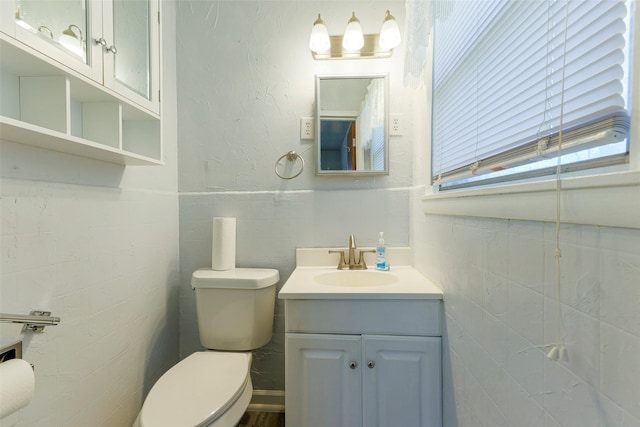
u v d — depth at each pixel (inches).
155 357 55.0
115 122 38.7
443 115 45.3
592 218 17.7
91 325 40.5
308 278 52.3
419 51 40.0
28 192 32.1
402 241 61.6
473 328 33.8
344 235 61.9
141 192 51.3
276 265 61.9
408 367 43.2
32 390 26.4
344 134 61.1
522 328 25.0
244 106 61.9
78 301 38.4
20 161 31.3
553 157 23.2
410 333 43.4
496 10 30.3
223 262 57.9
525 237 24.5
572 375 19.7
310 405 43.9
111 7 35.9
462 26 38.2
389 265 60.9
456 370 38.3
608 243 17.2
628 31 16.9
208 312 54.0
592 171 20.1
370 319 43.6
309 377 43.8
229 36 61.7
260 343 54.8
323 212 61.9
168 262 59.2
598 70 18.6
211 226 62.9
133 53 42.1
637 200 15.2
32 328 32.2
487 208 30.0
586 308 18.6
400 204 61.6
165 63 58.2
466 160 37.3
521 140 26.2
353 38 55.8
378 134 60.9
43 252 33.7
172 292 60.4
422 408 43.2
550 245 21.7
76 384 38.0
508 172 30.0
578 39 20.1
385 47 57.9
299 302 44.1
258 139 62.1
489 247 30.3
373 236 61.8
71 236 37.4
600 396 17.7
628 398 16.0
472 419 34.1
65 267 36.5
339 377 43.7
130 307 48.5
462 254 36.6
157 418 34.2
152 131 46.6
